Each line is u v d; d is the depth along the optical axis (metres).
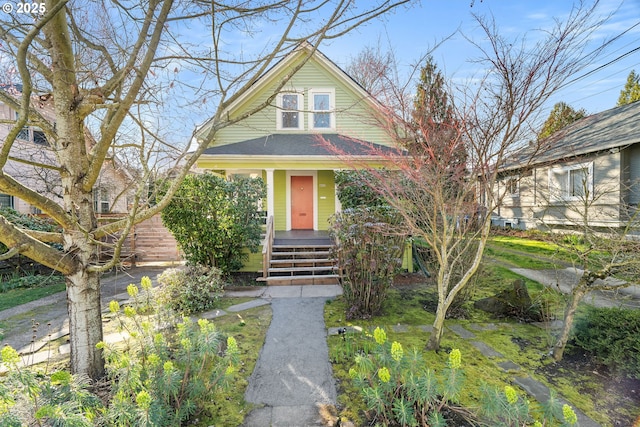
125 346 3.92
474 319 4.89
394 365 2.53
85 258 3.02
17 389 2.03
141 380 2.52
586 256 3.66
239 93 3.37
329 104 11.55
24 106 2.30
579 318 3.86
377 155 4.59
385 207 6.00
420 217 4.31
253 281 7.53
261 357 3.74
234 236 7.30
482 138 3.32
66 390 2.22
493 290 6.25
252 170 11.75
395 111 3.81
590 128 11.58
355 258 5.14
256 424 2.60
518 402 2.33
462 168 3.59
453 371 2.29
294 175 11.83
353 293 5.12
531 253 9.24
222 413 2.74
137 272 9.19
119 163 4.79
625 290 5.54
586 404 2.80
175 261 11.05
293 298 6.12
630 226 3.75
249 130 11.50
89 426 1.92
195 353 2.77
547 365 3.48
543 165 5.06
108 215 10.30
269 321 4.91
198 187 7.25
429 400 2.35
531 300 4.99
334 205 11.84
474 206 3.92
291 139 11.13
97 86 3.23
